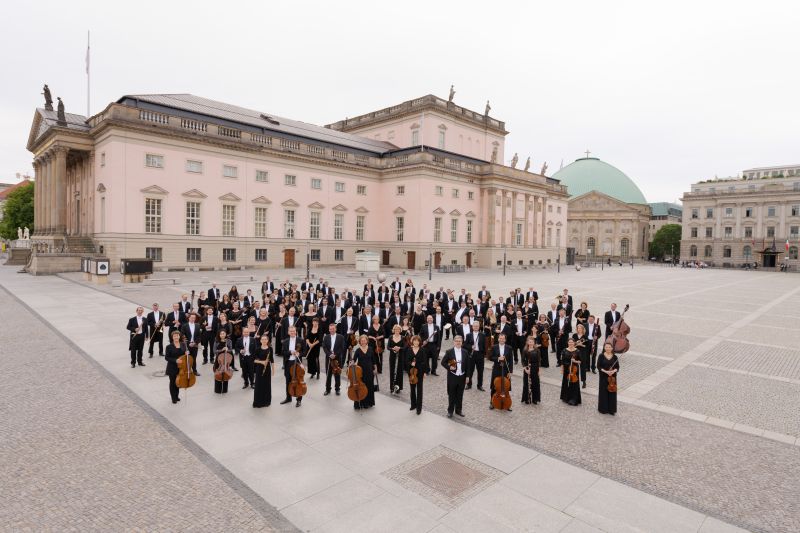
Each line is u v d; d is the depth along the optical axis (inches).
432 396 503.5
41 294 1182.9
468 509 288.7
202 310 715.4
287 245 2256.4
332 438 386.9
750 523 279.7
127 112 1760.6
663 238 5364.2
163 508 283.1
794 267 4018.2
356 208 2556.6
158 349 657.6
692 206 4618.6
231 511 281.9
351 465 342.0
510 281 1903.3
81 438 376.5
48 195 2096.5
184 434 388.5
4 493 295.4
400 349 504.7
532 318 724.0
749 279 2514.8
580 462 353.7
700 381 570.3
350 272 2076.8
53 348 654.5
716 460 361.1
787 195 4099.4
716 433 413.1
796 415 459.2
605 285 1844.2
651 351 728.3
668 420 441.7
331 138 2637.8
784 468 350.0
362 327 611.8
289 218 2273.6
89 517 272.8
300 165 2295.8
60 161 1863.9
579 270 2965.1
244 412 439.8
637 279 2265.0
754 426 430.6
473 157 3196.4
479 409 463.8
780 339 828.6
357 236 2588.6
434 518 278.8
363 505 291.1
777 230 4163.4
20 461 337.1
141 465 335.3
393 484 316.8
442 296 828.0
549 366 635.5
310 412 443.8
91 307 989.2
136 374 546.0
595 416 449.7
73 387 496.4
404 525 271.1
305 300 797.2
